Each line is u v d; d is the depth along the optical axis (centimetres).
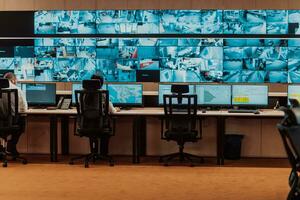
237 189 579
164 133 746
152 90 855
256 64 838
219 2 838
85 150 827
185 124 715
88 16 859
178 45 848
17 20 867
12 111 727
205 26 842
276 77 838
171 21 846
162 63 852
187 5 843
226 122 805
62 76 868
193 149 809
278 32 833
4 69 878
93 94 700
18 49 871
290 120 398
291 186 444
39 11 864
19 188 579
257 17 833
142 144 810
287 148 423
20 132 741
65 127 820
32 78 872
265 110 777
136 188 580
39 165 723
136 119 732
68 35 864
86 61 864
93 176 646
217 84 784
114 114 726
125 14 853
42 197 538
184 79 851
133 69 858
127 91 789
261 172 679
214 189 579
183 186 592
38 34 867
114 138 822
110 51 859
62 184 600
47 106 809
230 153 777
